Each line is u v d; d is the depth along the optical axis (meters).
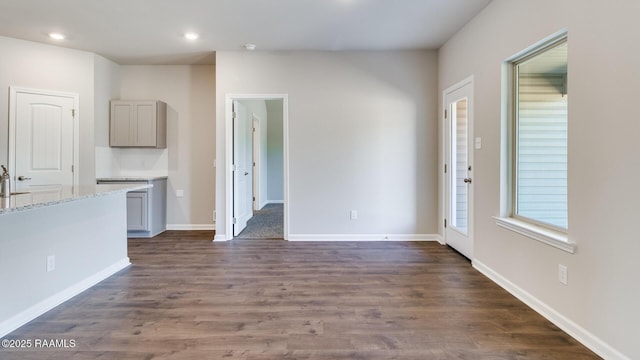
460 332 2.18
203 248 4.22
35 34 3.96
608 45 1.87
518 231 2.69
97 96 4.69
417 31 3.88
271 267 3.48
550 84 2.55
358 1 3.15
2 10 3.33
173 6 3.25
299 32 3.90
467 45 3.63
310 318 2.37
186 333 2.16
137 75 5.21
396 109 4.55
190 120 5.27
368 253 3.99
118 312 2.45
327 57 4.53
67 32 3.90
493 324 2.28
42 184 4.32
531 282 2.54
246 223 5.75
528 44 2.57
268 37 4.05
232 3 3.19
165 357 1.90
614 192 1.83
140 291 2.85
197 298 2.71
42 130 4.32
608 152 1.87
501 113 2.96
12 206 1.92
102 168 4.80
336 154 4.57
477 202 3.42
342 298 2.70
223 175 4.61
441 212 4.48
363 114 4.55
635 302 1.72
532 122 2.75
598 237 1.94
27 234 2.32
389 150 4.57
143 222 4.77
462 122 3.87
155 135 4.96
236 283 3.03
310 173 4.58
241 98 4.55
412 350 1.98
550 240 2.30
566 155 2.38
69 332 2.17
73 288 2.75
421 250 4.11
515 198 2.94
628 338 1.76
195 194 5.33
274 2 3.17
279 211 7.36
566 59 2.40
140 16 3.47
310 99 4.55
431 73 4.54
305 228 4.61
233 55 4.52
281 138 8.93
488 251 3.20
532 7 2.52
